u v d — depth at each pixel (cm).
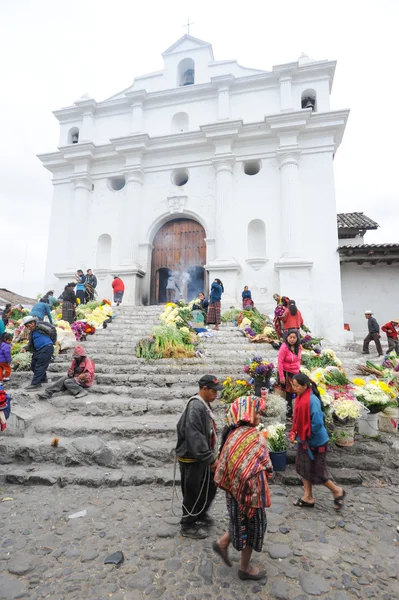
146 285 1519
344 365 881
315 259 1345
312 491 395
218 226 1427
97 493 382
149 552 286
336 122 1390
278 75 1522
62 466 431
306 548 294
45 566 269
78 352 610
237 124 1436
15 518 333
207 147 1541
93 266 1568
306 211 1388
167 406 548
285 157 1412
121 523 326
